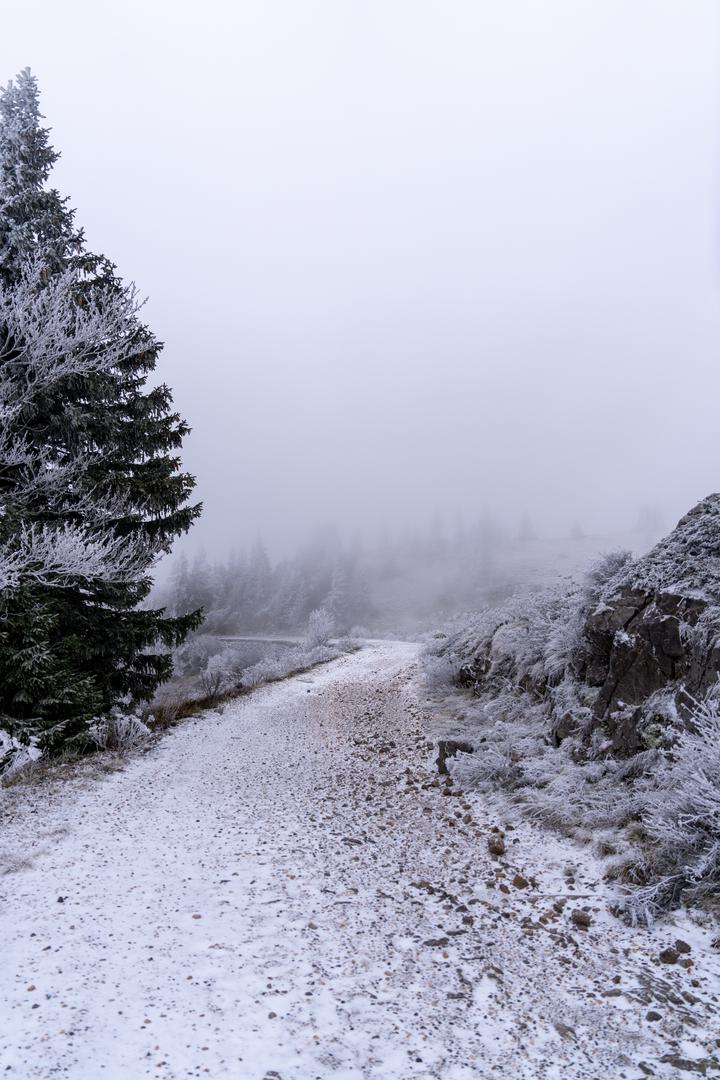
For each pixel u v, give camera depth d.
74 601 9.66
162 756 9.17
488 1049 2.76
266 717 13.31
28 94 10.34
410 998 3.16
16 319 8.96
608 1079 2.56
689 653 5.92
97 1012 2.98
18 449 9.08
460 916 4.13
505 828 5.71
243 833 5.85
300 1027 2.89
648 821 4.56
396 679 16.19
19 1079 2.46
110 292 10.34
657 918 3.95
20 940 3.69
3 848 5.21
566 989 3.24
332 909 4.22
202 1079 2.52
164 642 11.13
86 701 8.62
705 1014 2.99
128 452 11.05
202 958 3.54
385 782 7.66
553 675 8.66
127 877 4.73
